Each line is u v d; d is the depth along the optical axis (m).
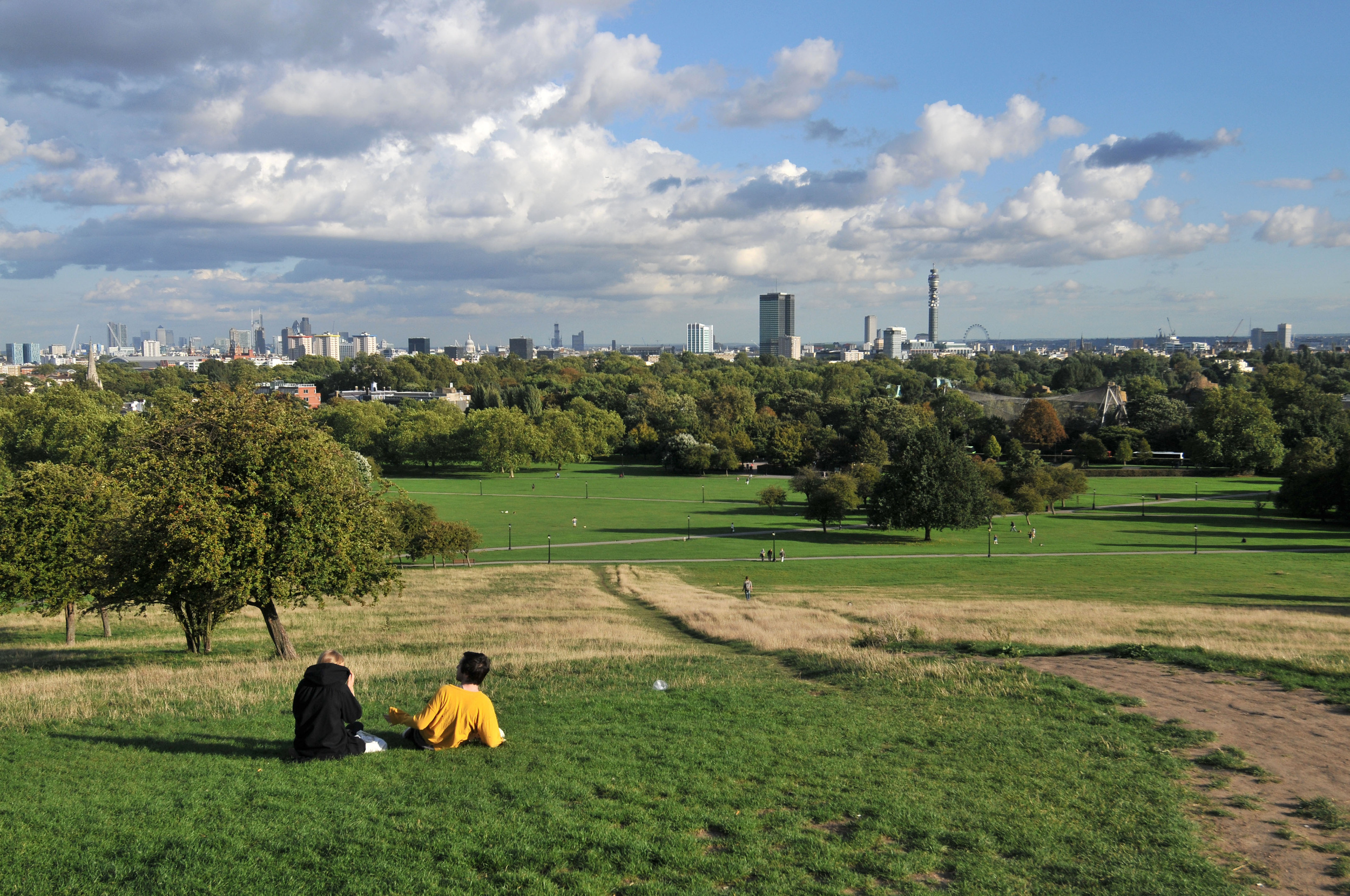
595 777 10.46
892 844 8.90
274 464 24.30
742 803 9.87
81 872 7.73
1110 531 89.44
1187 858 8.66
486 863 8.03
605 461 184.12
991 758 11.98
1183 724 13.99
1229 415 142.38
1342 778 11.36
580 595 51.03
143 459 25.81
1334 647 25.42
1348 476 90.25
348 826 8.74
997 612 39.78
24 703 16.00
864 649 24.22
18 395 148.88
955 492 83.88
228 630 37.78
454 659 23.83
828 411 186.50
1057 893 7.87
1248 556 72.50
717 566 70.19
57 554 30.81
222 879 7.57
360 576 26.70
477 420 157.75
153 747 11.96
